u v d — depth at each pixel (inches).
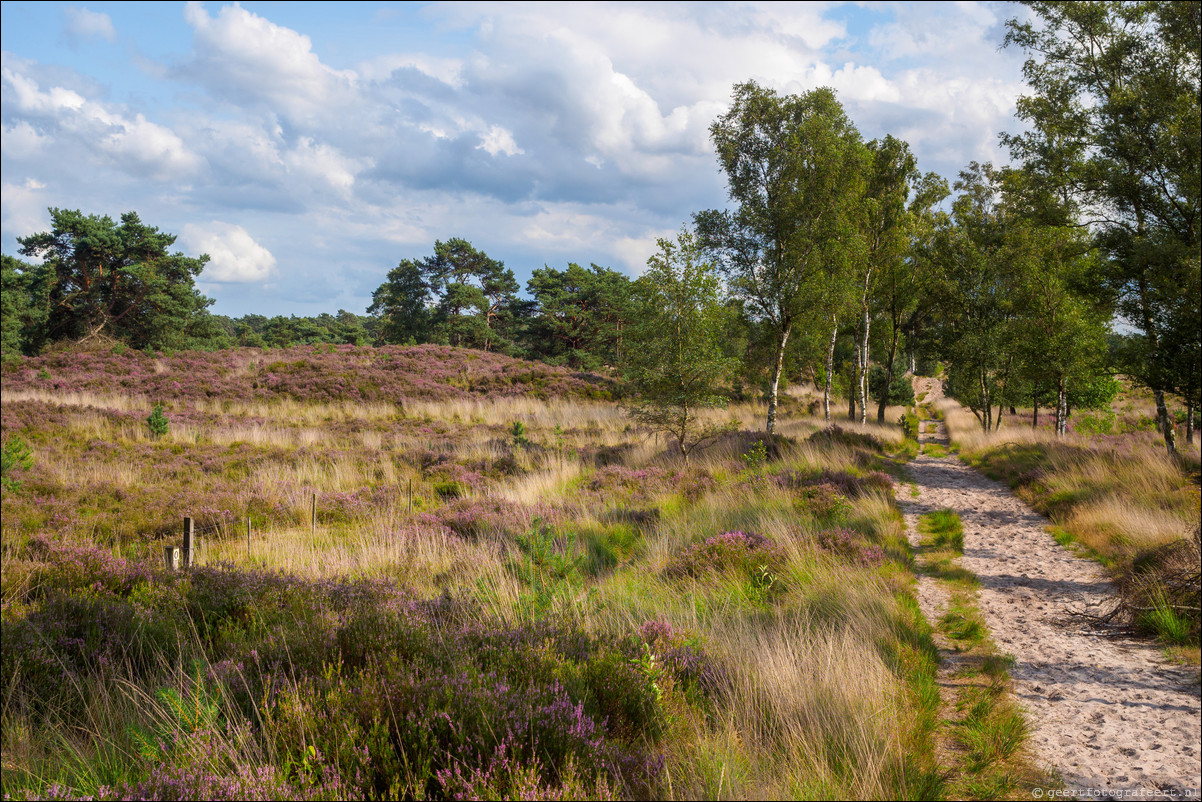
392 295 2709.2
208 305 2262.6
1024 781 148.6
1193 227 528.4
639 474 590.6
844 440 813.2
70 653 192.4
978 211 1214.9
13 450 520.1
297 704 135.5
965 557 377.1
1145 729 173.5
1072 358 826.8
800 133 874.8
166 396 1066.1
